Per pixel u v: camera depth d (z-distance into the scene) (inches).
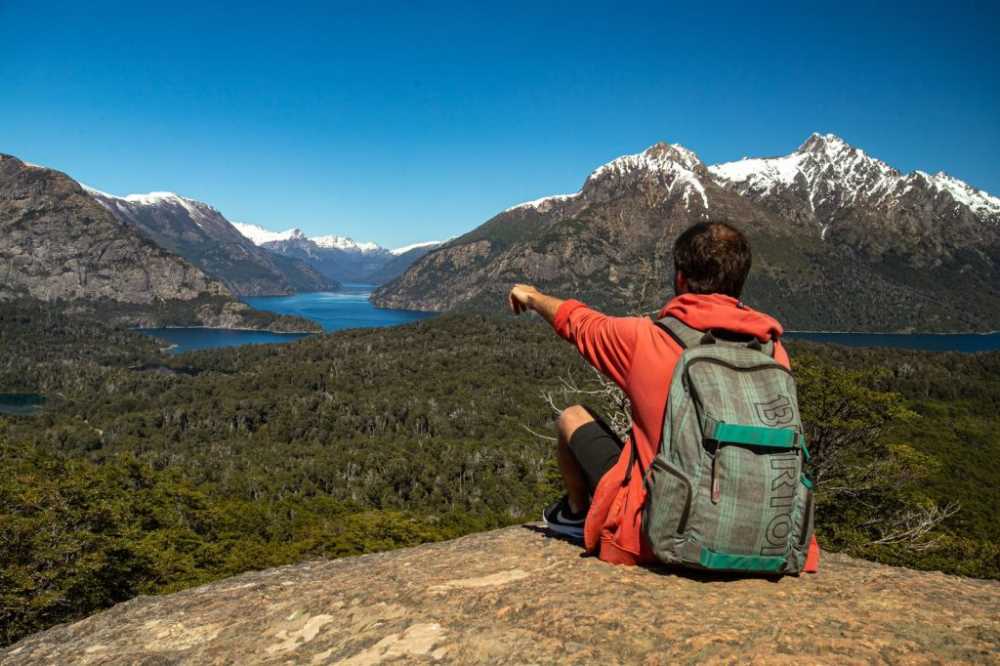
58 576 803.4
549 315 105.4
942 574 112.1
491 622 88.1
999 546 677.9
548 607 88.7
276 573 142.6
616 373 94.5
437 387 5669.3
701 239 92.7
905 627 79.2
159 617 118.1
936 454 1497.3
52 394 6875.0
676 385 83.8
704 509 80.6
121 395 5969.5
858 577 101.7
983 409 2881.4
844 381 673.6
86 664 103.7
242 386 6033.5
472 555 124.9
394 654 84.4
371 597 106.2
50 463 1220.5
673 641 76.0
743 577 95.7
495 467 3462.1
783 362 88.1
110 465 1422.2
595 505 100.5
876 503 708.0
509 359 6491.1
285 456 3954.2
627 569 99.1
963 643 73.9
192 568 1085.8
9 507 902.4
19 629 768.3
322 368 6648.6
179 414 4891.7
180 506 1489.9
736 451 79.4
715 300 89.6
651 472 86.2
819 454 717.3
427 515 2578.7
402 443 4190.5
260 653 95.2
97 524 973.2
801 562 88.2
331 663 86.3
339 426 4717.0
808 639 74.7
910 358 4815.5
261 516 1952.5
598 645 77.2
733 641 74.7
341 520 1748.3
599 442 108.0
